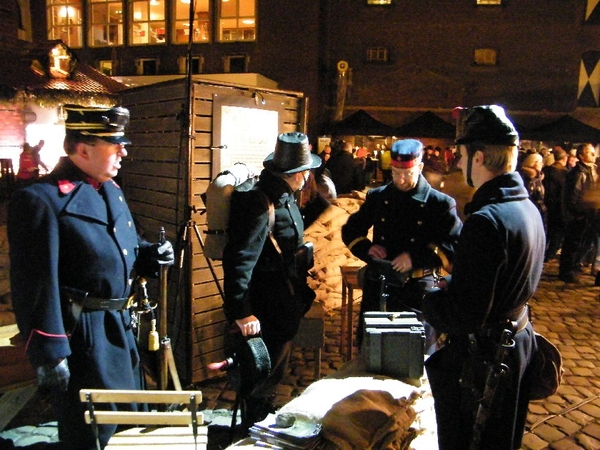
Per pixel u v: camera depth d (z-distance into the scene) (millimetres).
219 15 18938
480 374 1807
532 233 1763
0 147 11828
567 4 17922
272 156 2555
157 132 3674
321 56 18969
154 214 3787
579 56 18156
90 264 2045
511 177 1807
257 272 2514
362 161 13078
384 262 2656
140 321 2570
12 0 10812
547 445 3057
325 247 5379
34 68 10594
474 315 1693
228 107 3494
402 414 1658
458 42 18688
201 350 3609
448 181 5574
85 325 2062
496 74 18641
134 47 19859
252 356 2326
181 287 3510
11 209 1956
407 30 18844
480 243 1686
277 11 18422
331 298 5273
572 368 4191
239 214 2408
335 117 19250
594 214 6703
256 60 18766
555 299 6090
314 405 1638
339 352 4340
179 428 1912
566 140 16922
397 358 1924
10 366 2564
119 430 2250
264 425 1582
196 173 3412
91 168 2094
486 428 1894
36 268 1900
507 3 18250
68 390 2082
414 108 19125
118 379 2139
